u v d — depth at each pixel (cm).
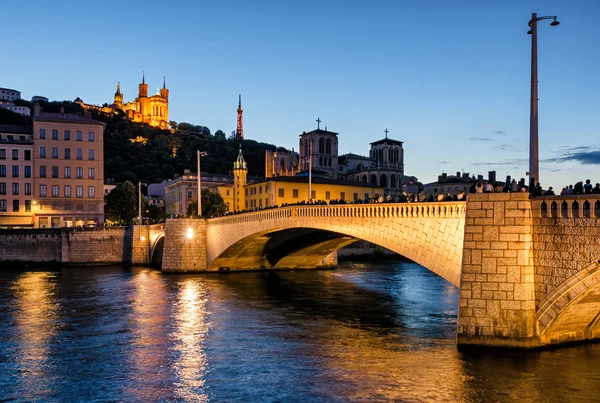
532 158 3033
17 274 8669
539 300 3019
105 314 4878
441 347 3412
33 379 3009
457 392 2623
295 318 4638
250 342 3788
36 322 4528
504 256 3069
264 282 7256
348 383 2838
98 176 11975
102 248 10400
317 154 18500
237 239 7275
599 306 3012
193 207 13025
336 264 9425
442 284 6969
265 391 2761
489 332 3098
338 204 4972
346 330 4119
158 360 3362
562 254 2898
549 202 2962
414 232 3919
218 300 5659
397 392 2678
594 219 2753
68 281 7525
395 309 5034
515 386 2656
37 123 11519
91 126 11925
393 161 18450
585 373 2781
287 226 5841
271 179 11431
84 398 2714
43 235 10225
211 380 2956
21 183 11469
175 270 8481
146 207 13900
